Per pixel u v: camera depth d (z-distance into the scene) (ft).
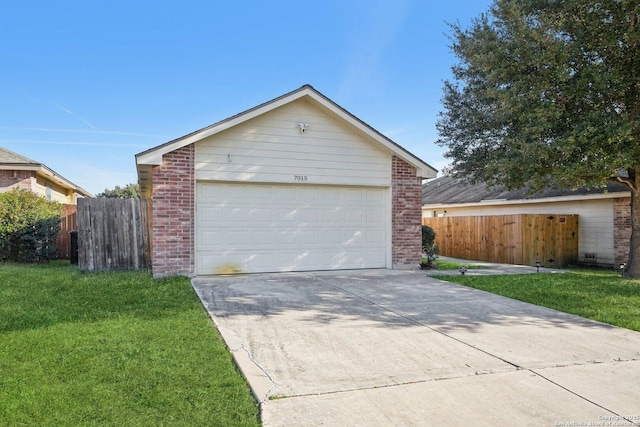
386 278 33.68
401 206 39.27
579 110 34.35
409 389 12.89
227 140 33.81
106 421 10.58
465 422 10.94
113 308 21.89
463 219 57.31
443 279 33.68
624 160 29.78
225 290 27.55
